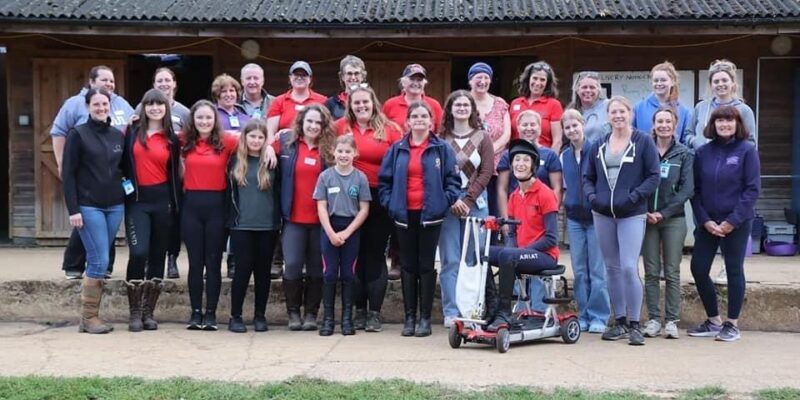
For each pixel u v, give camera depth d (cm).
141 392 511
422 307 694
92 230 691
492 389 521
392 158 681
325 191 686
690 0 1021
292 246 706
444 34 984
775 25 952
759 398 511
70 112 738
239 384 533
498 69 1274
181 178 717
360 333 707
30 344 662
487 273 661
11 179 1098
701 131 729
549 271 650
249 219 698
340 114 747
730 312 684
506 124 739
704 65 1066
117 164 693
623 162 651
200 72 1311
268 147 698
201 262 712
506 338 623
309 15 1003
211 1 1073
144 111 692
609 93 1076
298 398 502
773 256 1006
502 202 715
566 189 717
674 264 690
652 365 589
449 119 698
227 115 757
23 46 1088
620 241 662
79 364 593
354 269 703
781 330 745
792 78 1072
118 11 998
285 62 1107
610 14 963
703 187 681
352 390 515
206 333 706
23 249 1059
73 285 773
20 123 1094
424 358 608
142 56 1224
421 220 671
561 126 766
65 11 982
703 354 628
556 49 1080
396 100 747
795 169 1070
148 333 706
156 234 709
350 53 1102
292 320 720
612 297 680
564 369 575
